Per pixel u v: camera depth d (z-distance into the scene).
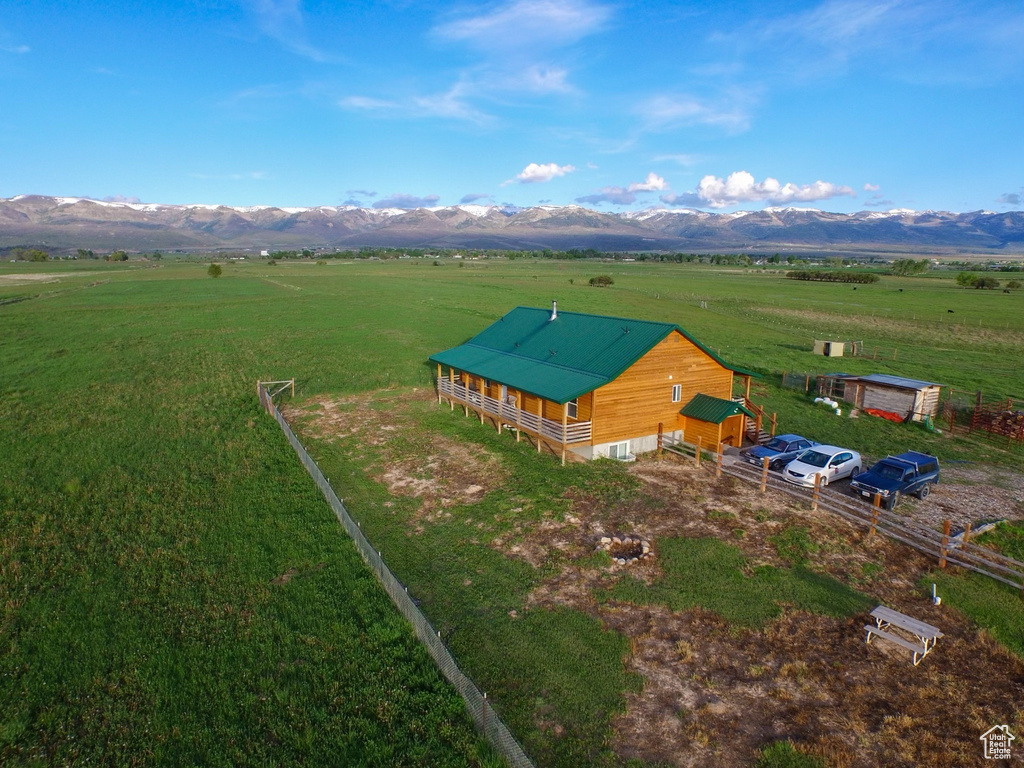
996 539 22.45
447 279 150.88
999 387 48.00
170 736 13.34
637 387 31.14
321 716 13.79
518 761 11.67
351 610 17.84
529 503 25.06
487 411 35.56
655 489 26.64
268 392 44.22
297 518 23.73
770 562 20.42
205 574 19.80
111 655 15.95
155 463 29.86
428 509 24.77
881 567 20.19
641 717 13.66
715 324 81.44
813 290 135.62
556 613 17.55
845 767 12.26
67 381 46.72
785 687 14.63
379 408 40.53
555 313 40.69
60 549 21.38
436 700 14.20
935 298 117.56
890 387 39.53
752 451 30.81
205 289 120.62
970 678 15.05
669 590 18.62
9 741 13.16
